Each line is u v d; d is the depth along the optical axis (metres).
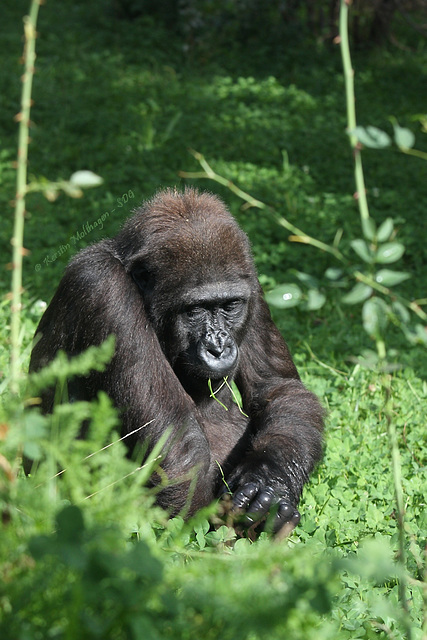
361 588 7.66
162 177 25.77
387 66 47.25
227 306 9.53
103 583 3.96
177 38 46.28
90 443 4.68
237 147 30.17
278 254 21.27
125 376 9.31
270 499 8.56
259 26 46.56
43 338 10.31
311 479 10.50
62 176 25.05
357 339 15.80
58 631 4.02
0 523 4.48
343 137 33.44
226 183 6.14
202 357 9.30
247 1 46.47
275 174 27.66
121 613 3.95
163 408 9.28
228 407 10.51
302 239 5.70
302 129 33.94
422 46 52.62
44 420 4.50
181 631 4.03
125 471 5.09
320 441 9.83
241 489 8.65
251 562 4.35
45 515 4.46
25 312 15.12
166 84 38.81
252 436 10.45
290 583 4.14
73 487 4.65
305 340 15.71
